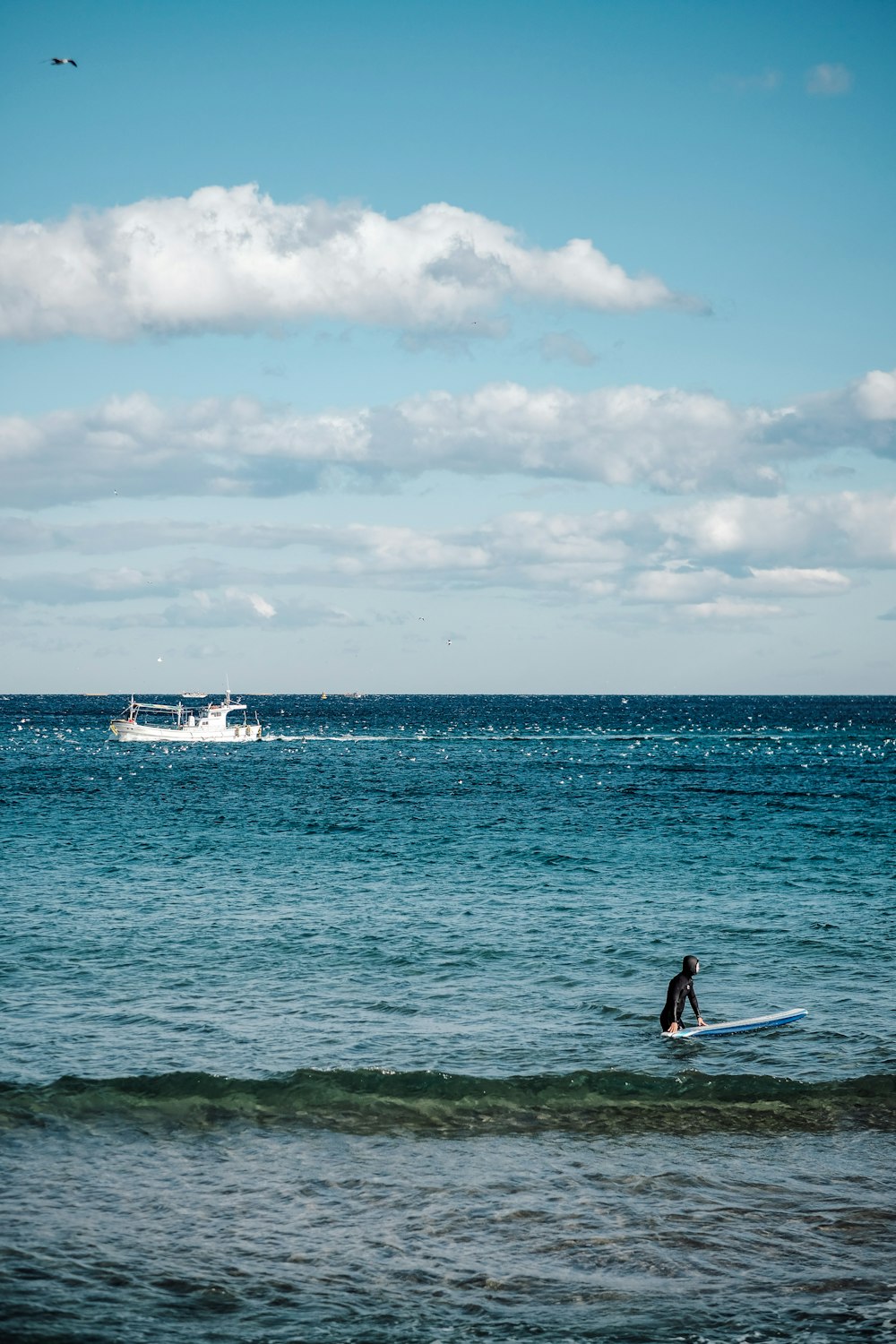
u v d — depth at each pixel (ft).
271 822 175.94
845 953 85.51
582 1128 52.16
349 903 105.19
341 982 76.74
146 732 440.86
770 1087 56.54
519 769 316.19
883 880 119.65
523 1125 52.34
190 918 97.60
